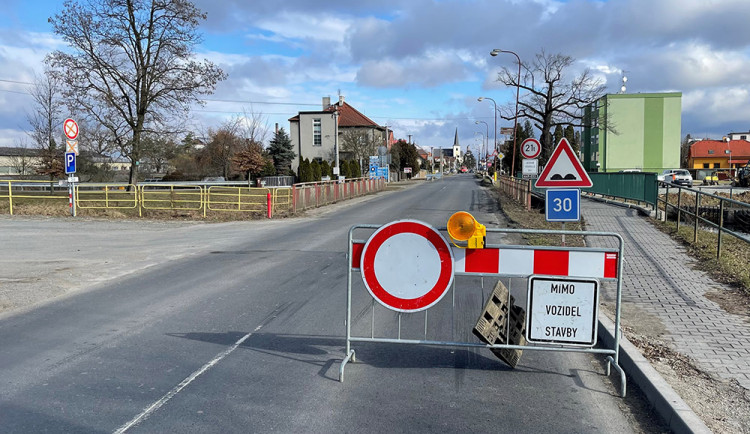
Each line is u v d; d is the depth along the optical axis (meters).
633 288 8.32
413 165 96.44
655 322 6.55
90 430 4.03
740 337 5.97
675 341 5.84
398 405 4.50
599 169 72.31
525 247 5.15
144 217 21.75
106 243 14.73
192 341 6.21
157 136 31.66
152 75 30.23
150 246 14.14
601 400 4.62
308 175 48.22
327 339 6.30
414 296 5.32
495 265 5.22
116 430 4.03
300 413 4.34
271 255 12.42
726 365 5.13
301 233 16.56
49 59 28.64
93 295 8.58
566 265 5.09
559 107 35.03
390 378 5.12
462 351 5.93
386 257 5.34
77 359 5.60
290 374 5.20
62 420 4.20
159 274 10.32
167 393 4.73
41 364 5.45
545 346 5.47
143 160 51.56
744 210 22.80
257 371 5.28
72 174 22.20
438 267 5.27
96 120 30.47
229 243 14.62
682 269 9.69
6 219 20.55
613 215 17.95
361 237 15.34
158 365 5.43
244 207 25.16
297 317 7.19
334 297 8.27
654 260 10.52
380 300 5.38
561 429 4.07
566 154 8.01
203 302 8.05
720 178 64.75
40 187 42.00
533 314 5.11
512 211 22.38
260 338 6.32
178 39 30.45
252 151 55.47
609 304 7.39
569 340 5.08
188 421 4.18
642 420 4.25
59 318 7.20
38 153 43.38
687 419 3.91
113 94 29.97
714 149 92.50
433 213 22.73
